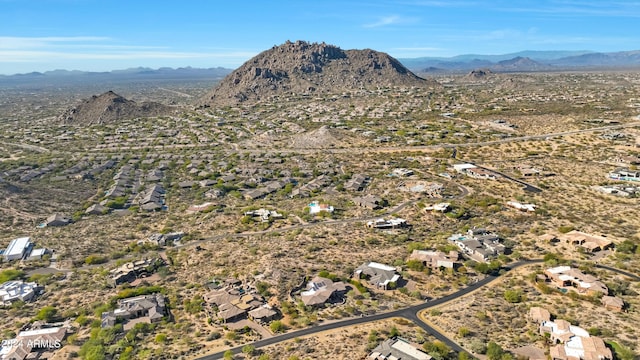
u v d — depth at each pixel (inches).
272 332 3496.6
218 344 3368.6
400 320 3609.7
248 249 5216.5
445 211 6200.8
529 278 4269.2
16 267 4997.5
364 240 5374.0
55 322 3823.8
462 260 4753.9
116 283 4520.2
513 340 3294.8
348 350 3191.4
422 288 4183.1
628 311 3624.5
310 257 4874.5
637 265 4434.1
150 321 3754.9
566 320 3508.9
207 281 4451.3
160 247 5551.2
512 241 5182.1
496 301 3873.0
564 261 4530.0
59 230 6289.4
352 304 3887.8
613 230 5364.2
